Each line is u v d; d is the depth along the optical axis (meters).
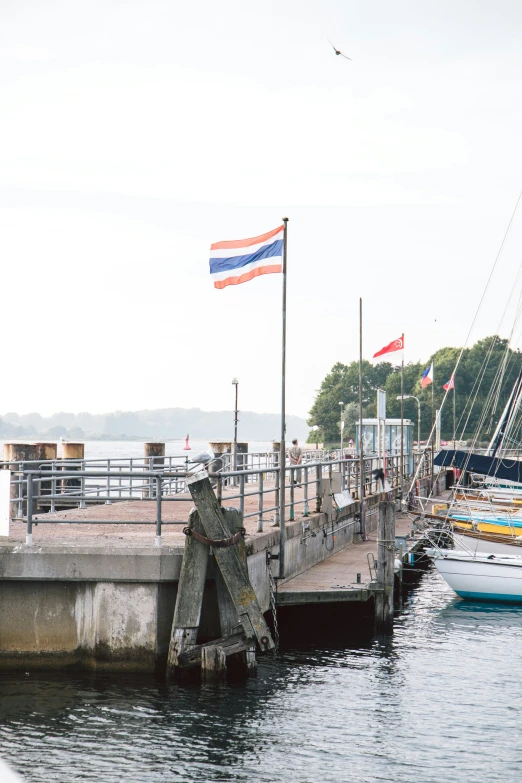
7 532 25.05
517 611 34.09
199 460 23.81
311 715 21.06
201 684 22.44
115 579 22.62
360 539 41.41
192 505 37.34
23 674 22.80
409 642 28.73
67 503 40.00
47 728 19.66
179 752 18.69
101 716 20.36
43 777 17.38
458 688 23.50
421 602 35.81
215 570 23.50
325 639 29.00
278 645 27.84
